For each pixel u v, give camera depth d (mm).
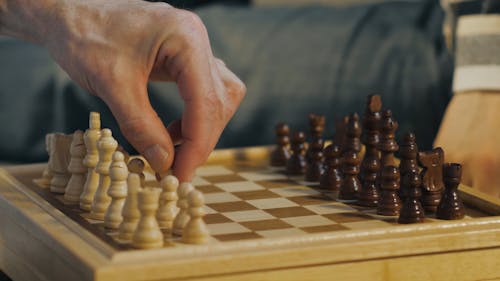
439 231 1616
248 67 3840
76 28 1815
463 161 2561
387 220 1771
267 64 3842
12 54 3920
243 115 3738
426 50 3797
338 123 2387
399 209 1813
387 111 2064
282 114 3742
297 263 1497
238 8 4273
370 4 4297
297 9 4266
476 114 2672
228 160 2418
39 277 1679
